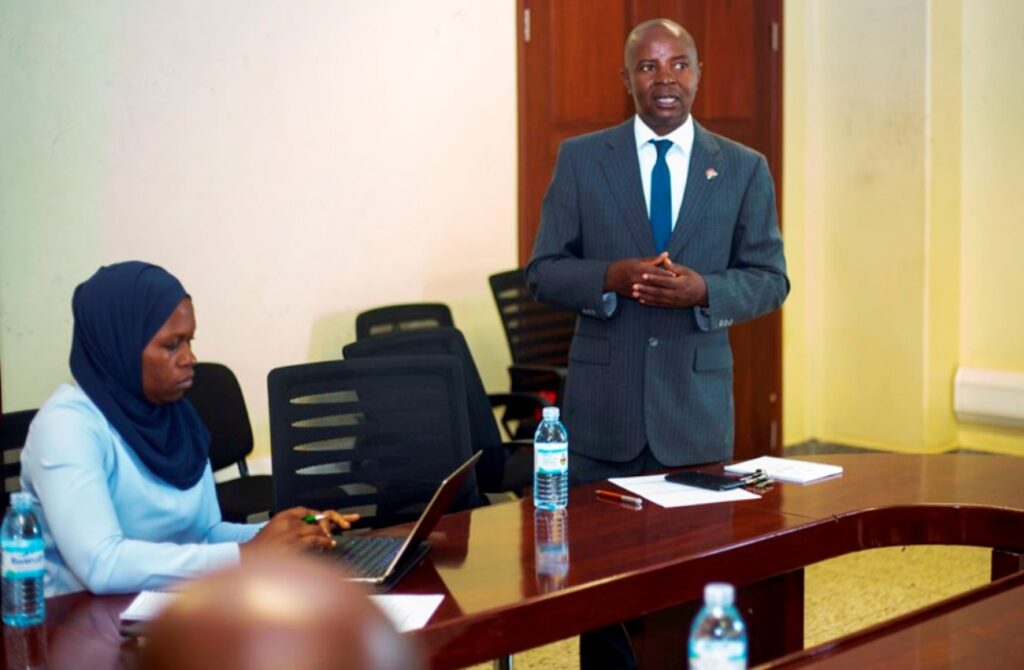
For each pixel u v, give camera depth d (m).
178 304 2.06
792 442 5.87
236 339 4.12
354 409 2.66
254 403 4.19
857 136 5.63
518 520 2.36
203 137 3.98
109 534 1.94
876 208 5.61
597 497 2.53
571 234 3.06
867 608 3.78
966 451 5.70
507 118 4.77
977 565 4.24
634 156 2.98
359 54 4.33
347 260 4.38
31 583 1.82
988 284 5.59
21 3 3.56
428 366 2.71
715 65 5.31
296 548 1.98
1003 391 5.48
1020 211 5.45
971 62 5.53
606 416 2.96
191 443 2.20
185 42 3.91
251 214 4.12
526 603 1.87
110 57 3.75
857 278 5.71
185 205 3.96
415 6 4.45
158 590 1.93
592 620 1.95
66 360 3.75
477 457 2.22
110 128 3.77
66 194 3.70
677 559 2.08
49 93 3.64
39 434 1.99
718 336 2.99
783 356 5.78
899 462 2.87
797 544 2.27
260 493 3.46
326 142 4.28
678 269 2.79
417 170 4.53
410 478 2.67
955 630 1.71
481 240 4.75
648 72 2.92
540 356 4.43
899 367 5.62
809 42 5.69
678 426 2.92
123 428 2.05
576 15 4.89
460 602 1.87
